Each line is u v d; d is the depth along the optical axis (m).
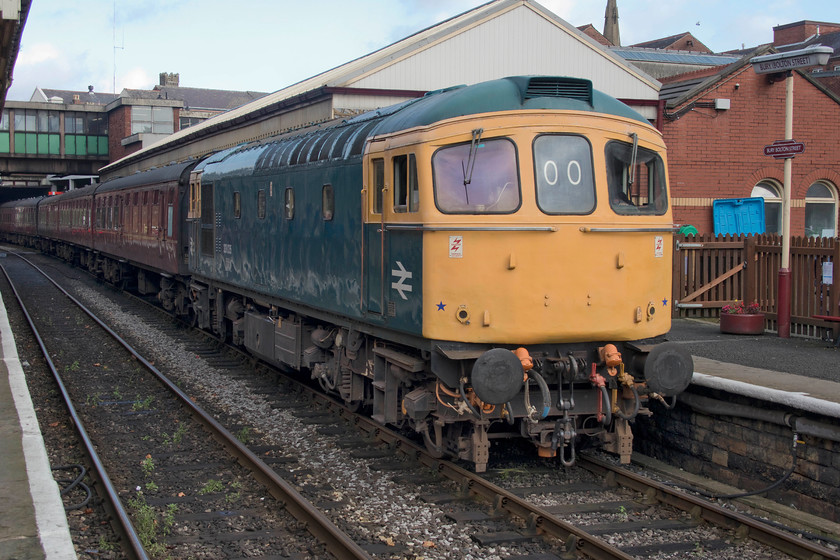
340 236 8.84
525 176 6.87
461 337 6.85
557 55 18.09
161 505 6.79
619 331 7.14
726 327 11.70
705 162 17.17
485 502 6.74
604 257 7.06
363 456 8.15
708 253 13.53
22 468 6.71
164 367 13.26
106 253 26.70
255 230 11.91
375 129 8.18
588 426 7.93
